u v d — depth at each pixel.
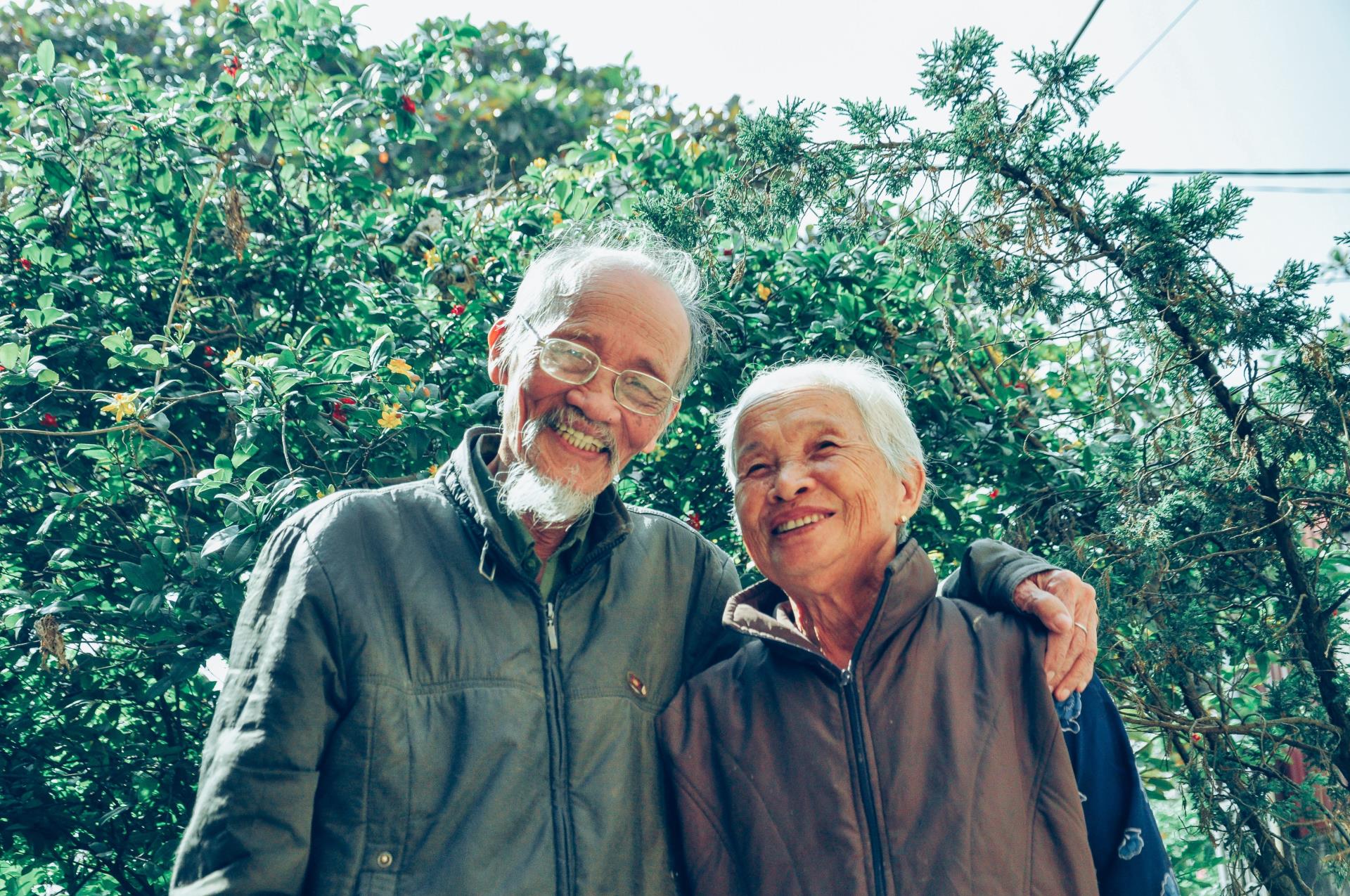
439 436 2.97
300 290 3.70
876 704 1.69
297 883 1.51
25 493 3.17
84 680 3.10
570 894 1.53
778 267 3.41
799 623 1.90
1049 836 1.62
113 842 3.17
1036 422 3.39
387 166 8.31
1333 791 2.79
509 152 9.15
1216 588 2.90
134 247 3.72
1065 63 2.66
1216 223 2.56
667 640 1.87
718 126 6.14
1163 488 2.86
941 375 3.46
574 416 1.75
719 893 1.68
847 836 1.60
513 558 1.68
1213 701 3.08
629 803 1.65
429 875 1.49
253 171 3.82
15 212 3.44
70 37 8.51
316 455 3.00
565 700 1.66
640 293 1.83
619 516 1.82
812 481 1.76
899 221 2.91
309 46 3.70
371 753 1.54
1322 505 2.73
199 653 2.73
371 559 1.67
